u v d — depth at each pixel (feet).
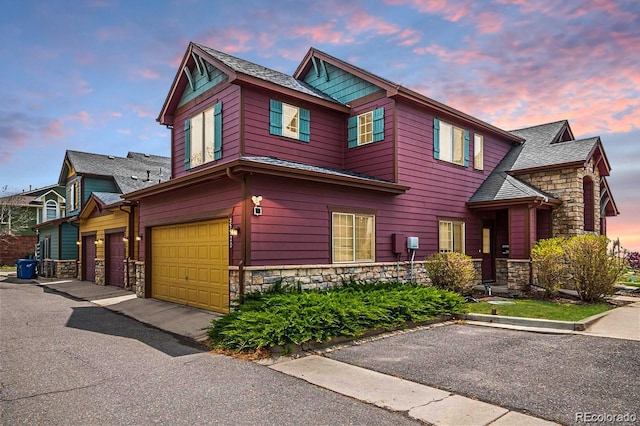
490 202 43.93
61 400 14.85
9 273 78.95
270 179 28.58
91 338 25.12
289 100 37.32
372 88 40.04
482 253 48.03
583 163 43.86
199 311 31.45
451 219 43.98
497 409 13.71
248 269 26.94
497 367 18.25
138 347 22.90
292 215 29.60
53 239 70.18
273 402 14.61
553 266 36.32
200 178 30.04
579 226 44.73
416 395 15.14
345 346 22.52
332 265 31.83
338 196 32.96
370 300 27.22
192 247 34.17
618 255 36.19
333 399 14.88
